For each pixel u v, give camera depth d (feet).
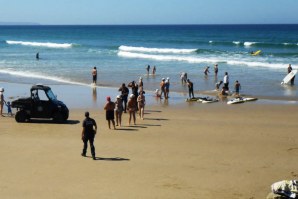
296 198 36.60
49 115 70.38
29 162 48.67
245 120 73.87
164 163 48.42
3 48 297.53
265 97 101.09
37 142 57.62
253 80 131.34
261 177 43.73
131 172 45.16
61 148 54.54
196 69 162.20
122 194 38.81
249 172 45.37
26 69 160.97
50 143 57.06
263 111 82.69
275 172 45.37
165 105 90.12
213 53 237.86
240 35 499.51
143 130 65.36
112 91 109.40
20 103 70.44
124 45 330.75
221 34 540.11
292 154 52.39
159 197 38.09
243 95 104.32
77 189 40.11
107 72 152.35
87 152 52.85
